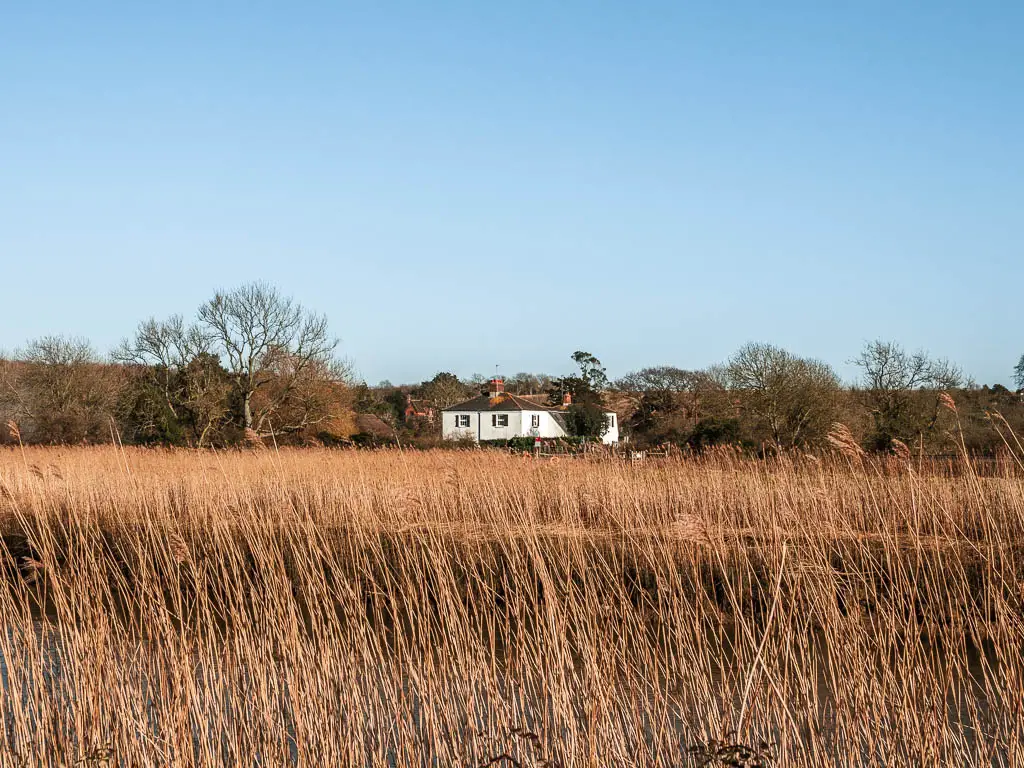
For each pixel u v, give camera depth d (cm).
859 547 867
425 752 639
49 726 667
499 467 1786
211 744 658
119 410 4316
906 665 606
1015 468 1259
